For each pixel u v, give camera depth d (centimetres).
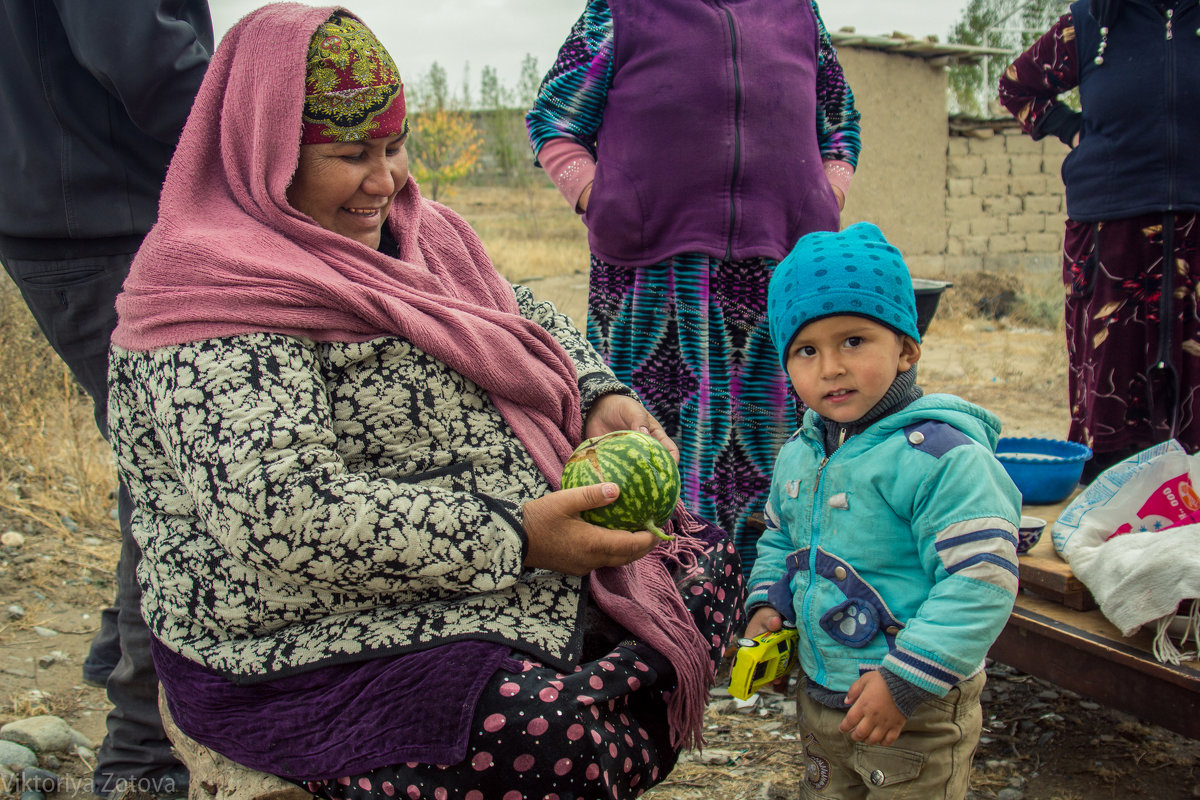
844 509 217
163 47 244
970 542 198
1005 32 1560
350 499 179
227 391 182
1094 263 410
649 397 346
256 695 190
